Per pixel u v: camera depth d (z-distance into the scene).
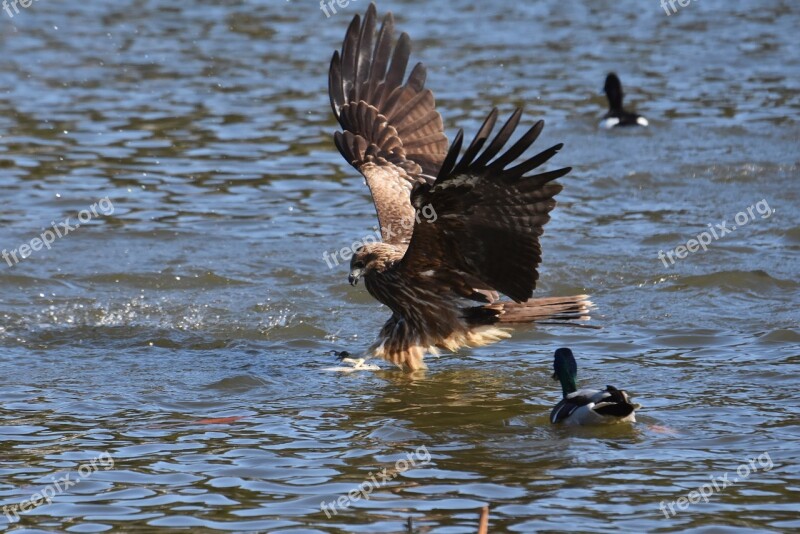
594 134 24.17
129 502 9.94
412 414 12.19
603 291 16.17
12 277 16.73
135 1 38.22
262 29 34.25
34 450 11.14
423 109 14.60
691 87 28.09
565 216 19.44
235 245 18.22
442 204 11.62
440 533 9.20
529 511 9.60
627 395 11.62
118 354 14.38
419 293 13.11
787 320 14.96
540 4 37.97
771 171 21.47
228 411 12.33
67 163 22.25
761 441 11.13
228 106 26.31
